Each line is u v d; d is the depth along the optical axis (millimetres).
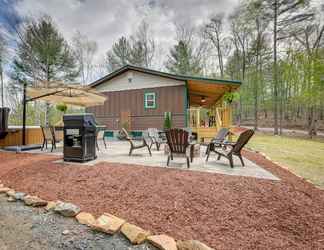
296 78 16031
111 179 3270
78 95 7129
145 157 5023
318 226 2076
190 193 2691
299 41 15578
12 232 1977
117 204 2521
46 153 5668
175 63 22328
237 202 2471
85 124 4367
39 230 2012
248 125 25281
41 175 3598
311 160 6074
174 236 1893
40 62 13812
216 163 4363
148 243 1798
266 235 1917
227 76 22734
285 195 2678
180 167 3912
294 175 3838
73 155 4395
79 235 1928
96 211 2379
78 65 17203
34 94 6691
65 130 4473
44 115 17344
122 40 21875
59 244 1791
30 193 2916
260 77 19344
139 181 3145
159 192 2754
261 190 2779
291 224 2098
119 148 6828
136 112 10289
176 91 9484
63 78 14797
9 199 2738
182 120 9352
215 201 2490
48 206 2475
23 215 2322
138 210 2365
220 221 2127
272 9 15000
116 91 10742
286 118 24734
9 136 6902
